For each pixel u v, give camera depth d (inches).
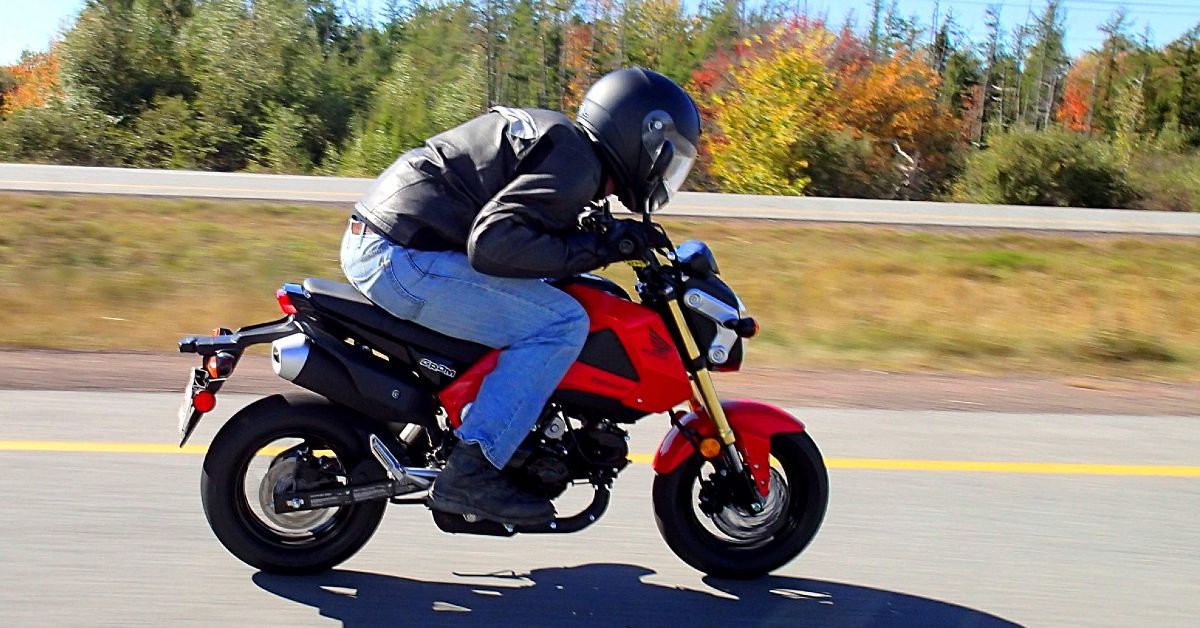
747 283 463.5
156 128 1430.9
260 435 152.7
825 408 268.7
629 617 151.0
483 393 150.4
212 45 1565.0
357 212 154.9
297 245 492.1
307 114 1573.6
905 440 241.3
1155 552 181.0
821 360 336.2
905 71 1499.8
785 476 169.0
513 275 145.9
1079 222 791.1
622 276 452.1
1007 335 386.6
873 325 395.2
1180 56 2092.8
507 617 149.3
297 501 152.4
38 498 183.2
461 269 149.1
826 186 1282.0
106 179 770.8
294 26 1653.5
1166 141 1866.4
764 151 1279.5
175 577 155.7
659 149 151.8
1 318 338.3
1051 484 214.2
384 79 1817.2
